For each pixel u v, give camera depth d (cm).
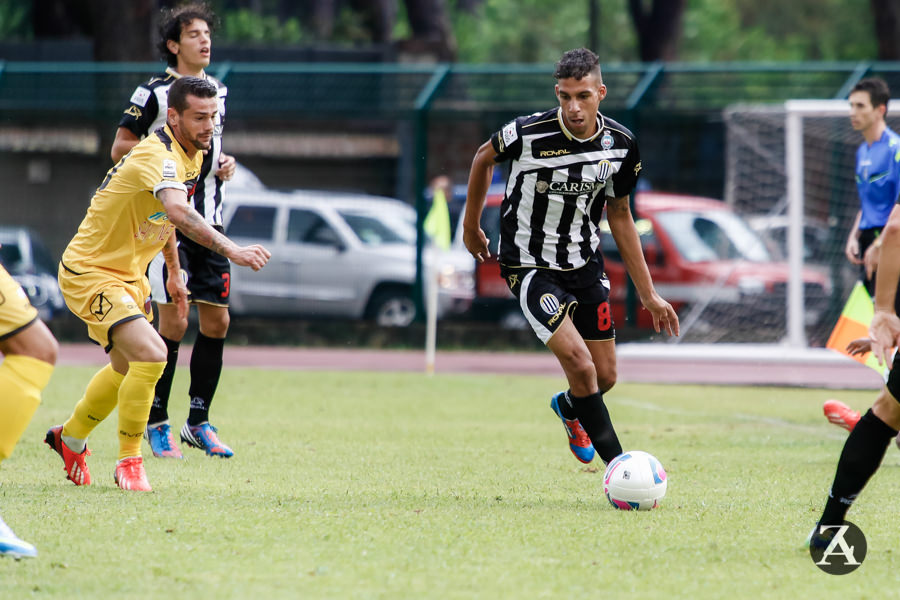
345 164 6291
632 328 5756
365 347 5981
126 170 1953
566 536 1652
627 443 2878
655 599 1321
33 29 10100
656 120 5928
